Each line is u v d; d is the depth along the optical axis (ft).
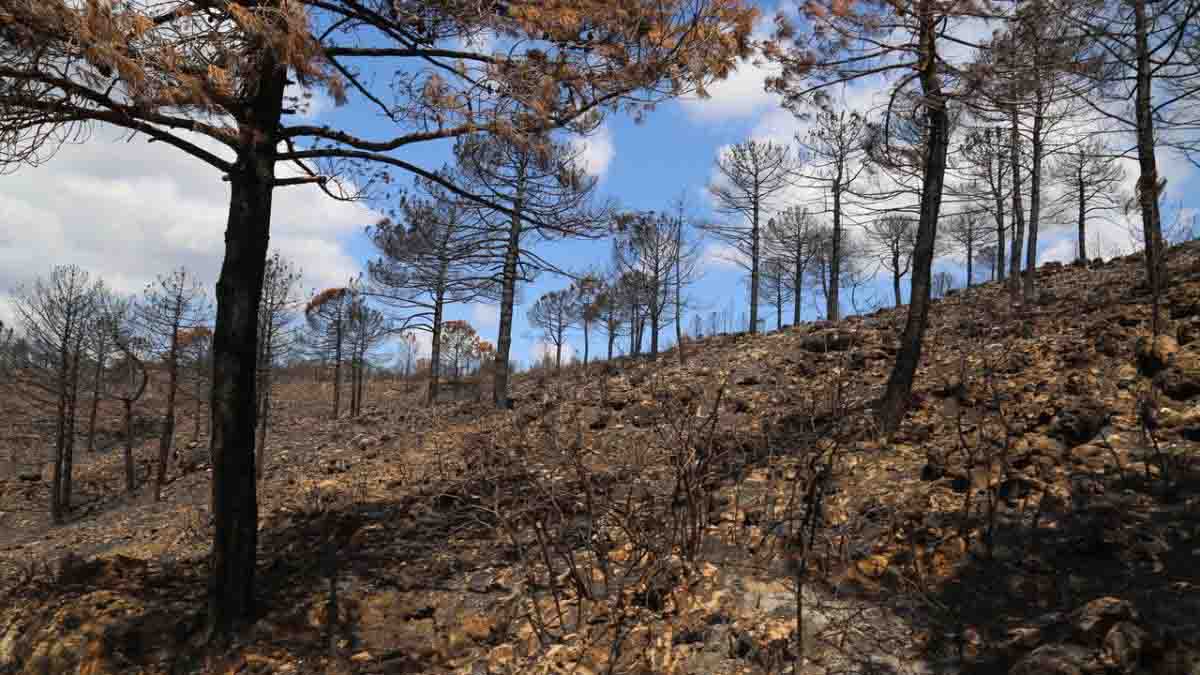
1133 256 64.75
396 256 67.62
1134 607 12.33
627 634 14.89
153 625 20.02
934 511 18.40
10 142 18.80
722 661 13.98
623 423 35.37
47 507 67.87
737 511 19.36
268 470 55.31
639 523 18.49
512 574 20.01
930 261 28.35
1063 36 20.92
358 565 23.08
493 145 27.12
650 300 85.10
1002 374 29.32
